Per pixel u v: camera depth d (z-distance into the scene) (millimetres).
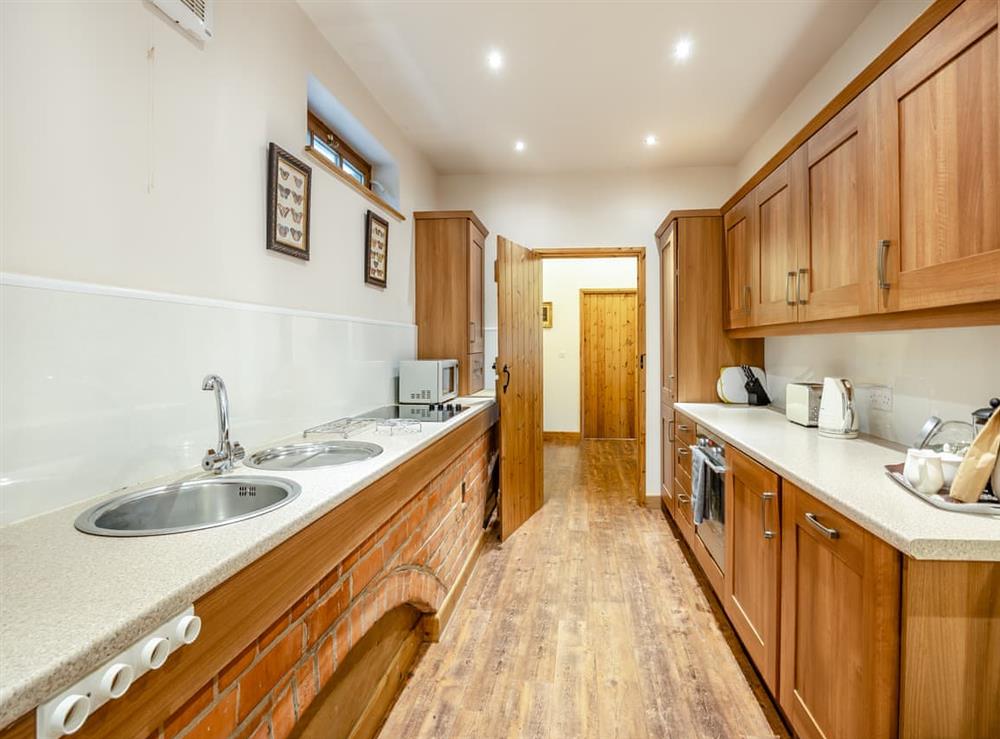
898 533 983
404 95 2746
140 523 1162
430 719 1644
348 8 2025
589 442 6680
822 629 1291
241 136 1654
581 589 2537
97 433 1133
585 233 3961
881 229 1453
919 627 987
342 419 2301
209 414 1478
